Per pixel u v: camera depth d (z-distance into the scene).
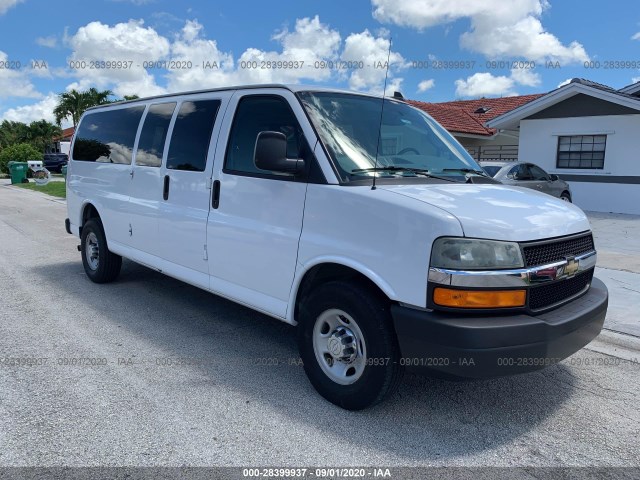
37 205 16.97
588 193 15.70
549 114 16.17
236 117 4.40
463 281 2.98
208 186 4.52
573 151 15.99
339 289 3.48
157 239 5.25
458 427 3.44
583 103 15.45
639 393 3.97
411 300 3.12
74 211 7.12
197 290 6.56
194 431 3.32
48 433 3.26
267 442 3.21
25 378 4.02
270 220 3.96
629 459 3.12
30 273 7.42
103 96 47.34
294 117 3.89
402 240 3.14
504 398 3.86
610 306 6.01
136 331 5.09
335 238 3.50
